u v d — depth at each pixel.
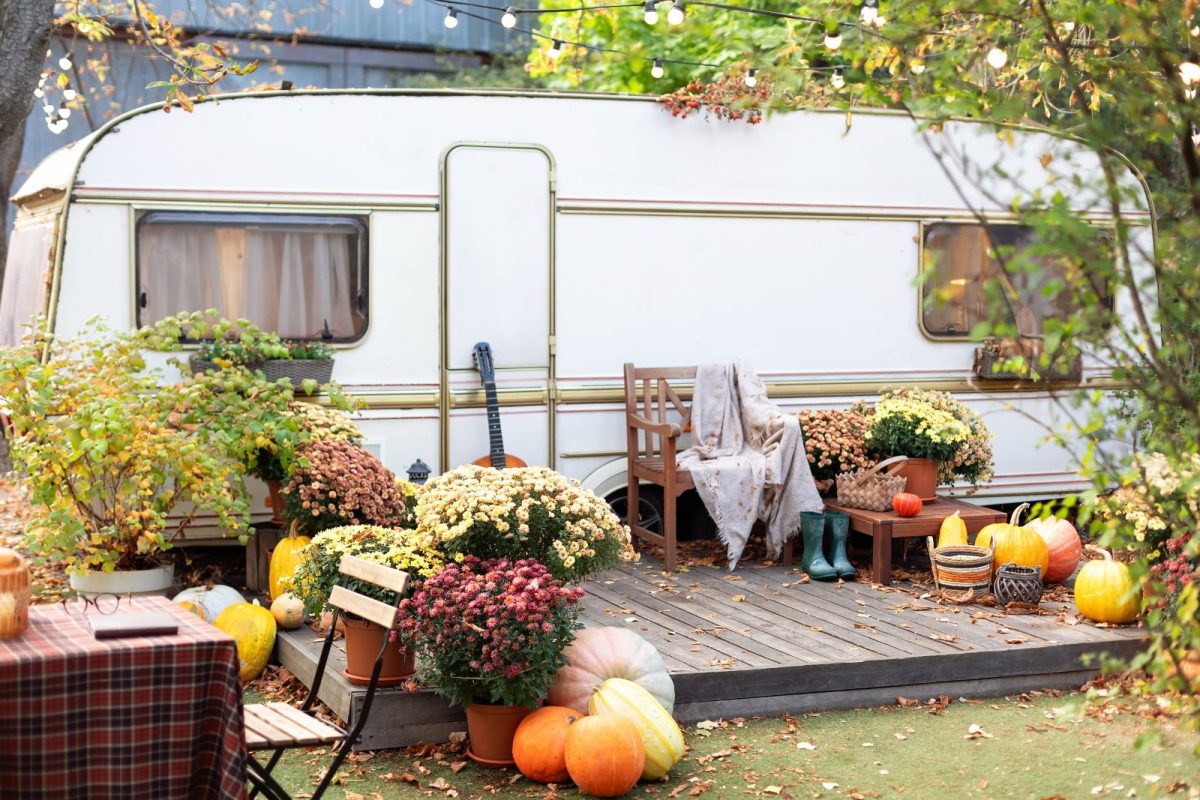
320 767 4.79
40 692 3.19
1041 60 3.76
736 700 5.34
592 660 4.96
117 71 13.48
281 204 7.24
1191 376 3.87
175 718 3.36
